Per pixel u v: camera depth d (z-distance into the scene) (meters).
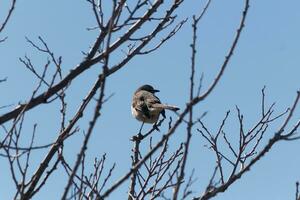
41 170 10.37
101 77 8.09
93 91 10.98
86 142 7.74
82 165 10.56
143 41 11.71
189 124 7.86
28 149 9.62
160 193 11.80
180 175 7.96
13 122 10.16
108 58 8.05
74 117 10.80
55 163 10.30
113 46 11.27
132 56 11.55
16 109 10.42
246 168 9.16
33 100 10.52
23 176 9.35
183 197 9.95
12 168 9.22
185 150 7.91
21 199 9.23
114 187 8.05
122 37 11.44
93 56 11.14
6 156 9.42
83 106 10.88
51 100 10.62
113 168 11.76
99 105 7.79
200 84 7.92
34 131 9.72
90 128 7.74
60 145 10.64
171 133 7.84
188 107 7.80
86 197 10.59
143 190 12.38
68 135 10.47
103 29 11.16
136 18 11.48
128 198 12.55
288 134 8.82
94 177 11.62
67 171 10.83
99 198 8.28
